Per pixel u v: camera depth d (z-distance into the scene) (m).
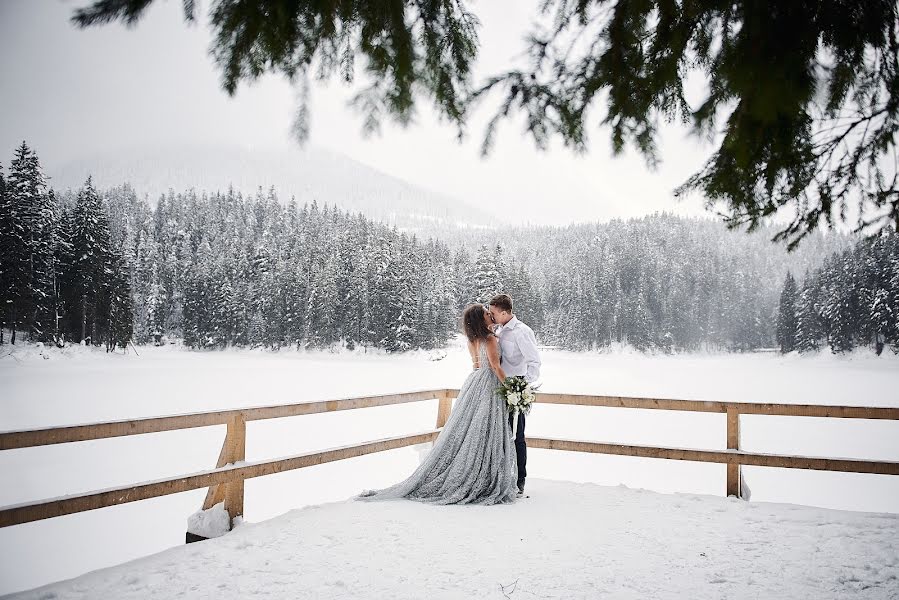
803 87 1.86
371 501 4.60
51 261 51.66
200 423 3.74
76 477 12.43
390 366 61.59
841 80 2.02
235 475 3.87
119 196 114.88
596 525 3.97
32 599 2.79
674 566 3.23
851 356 74.00
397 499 4.67
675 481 12.21
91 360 53.97
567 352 94.69
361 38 2.04
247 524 3.92
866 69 2.02
